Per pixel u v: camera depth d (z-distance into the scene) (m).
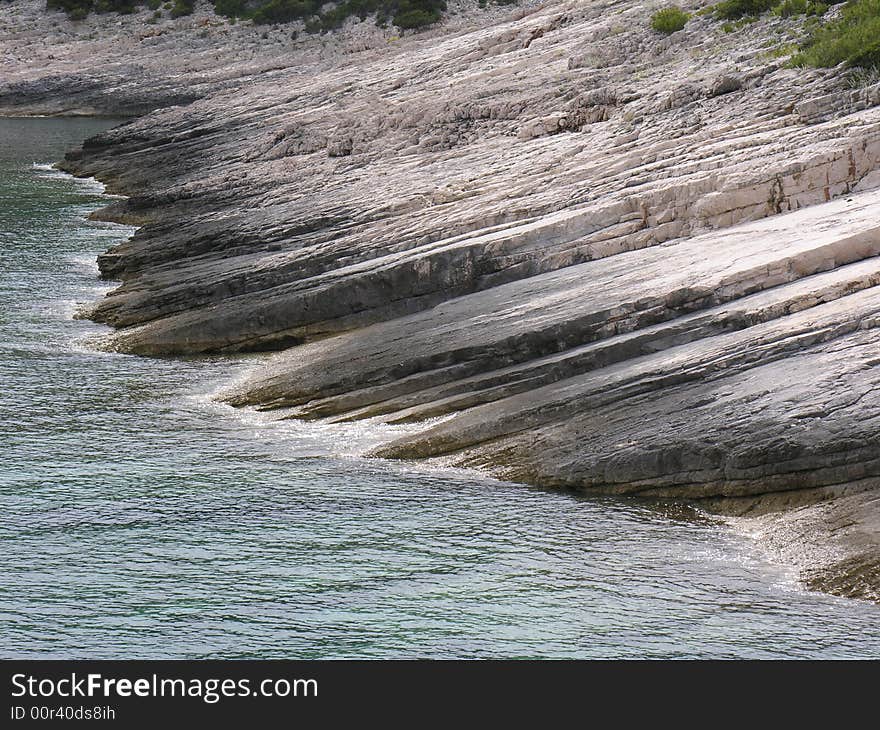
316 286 99.31
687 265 83.44
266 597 60.50
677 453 67.31
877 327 68.19
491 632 57.31
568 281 88.69
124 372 93.69
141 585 61.66
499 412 75.06
